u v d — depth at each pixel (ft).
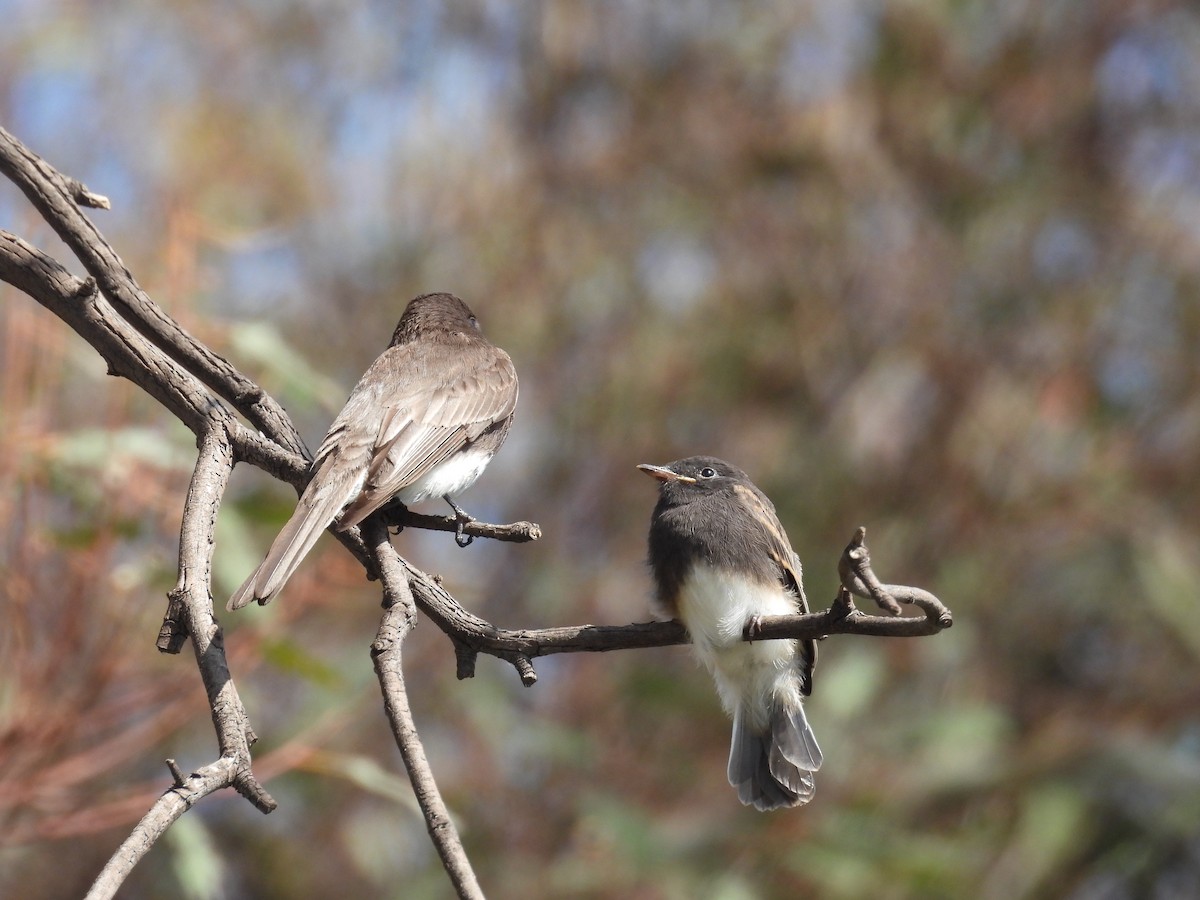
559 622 48.16
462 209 51.52
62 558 27.12
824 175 51.55
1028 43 52.03
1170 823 41.83
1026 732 46.11
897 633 18.02
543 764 45.42
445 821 13.99
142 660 27.66
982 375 49.93
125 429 27.32
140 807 27.32
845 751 42.32
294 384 29.25
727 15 53.36
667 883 39.55
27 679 25.98
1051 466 49.03
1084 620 47.80
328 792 44.34
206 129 47.78
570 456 50.52
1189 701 46.14
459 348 26.76
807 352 50.55
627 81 53.06
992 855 41.42
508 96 53.88
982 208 51.24
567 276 51.42
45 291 20.07
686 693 43.19
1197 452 48.78
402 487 22.89
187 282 29.55
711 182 51.93
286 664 28.94
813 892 39.40
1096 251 51.42
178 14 50.11
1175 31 52.70
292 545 19.33
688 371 50.65
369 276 49.93
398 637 16.21
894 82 51.70
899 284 50.83
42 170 21.22
